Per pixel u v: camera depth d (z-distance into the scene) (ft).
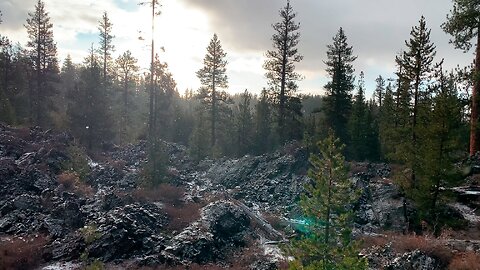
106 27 201.87
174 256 61.82
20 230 67.46
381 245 62.34
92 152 135.03
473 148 93.40
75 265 57.93
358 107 164.96
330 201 41.78
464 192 81.92
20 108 176.55
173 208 82.64
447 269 51.49
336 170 41.83
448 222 69.05
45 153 108.27
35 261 57.82
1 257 55.67
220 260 65.00
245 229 77.36
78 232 67.31
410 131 83.05
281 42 157.07
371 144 152.87
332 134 43.06
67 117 146.30
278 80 158.30
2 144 109.40
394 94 145.59
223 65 189.26
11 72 178.40
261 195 107.04
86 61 209.36
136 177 106.22
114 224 66.28
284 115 159.84
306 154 125.39
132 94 233.35
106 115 148.36
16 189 82.94
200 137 154.20
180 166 145.18
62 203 76.89
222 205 82.28
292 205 96.07
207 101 189.47
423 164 72.95
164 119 190.19
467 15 82.99
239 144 172.96
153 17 142.41
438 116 70.69
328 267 40.11
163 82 185.57
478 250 55.88
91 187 96.73
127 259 60.95
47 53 172.14
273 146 162.81
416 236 67.51
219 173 130.82
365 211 87.15
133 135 185.57
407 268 53.01
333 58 148.97
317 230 42.70
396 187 91.15
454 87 100.99
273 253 66.69
